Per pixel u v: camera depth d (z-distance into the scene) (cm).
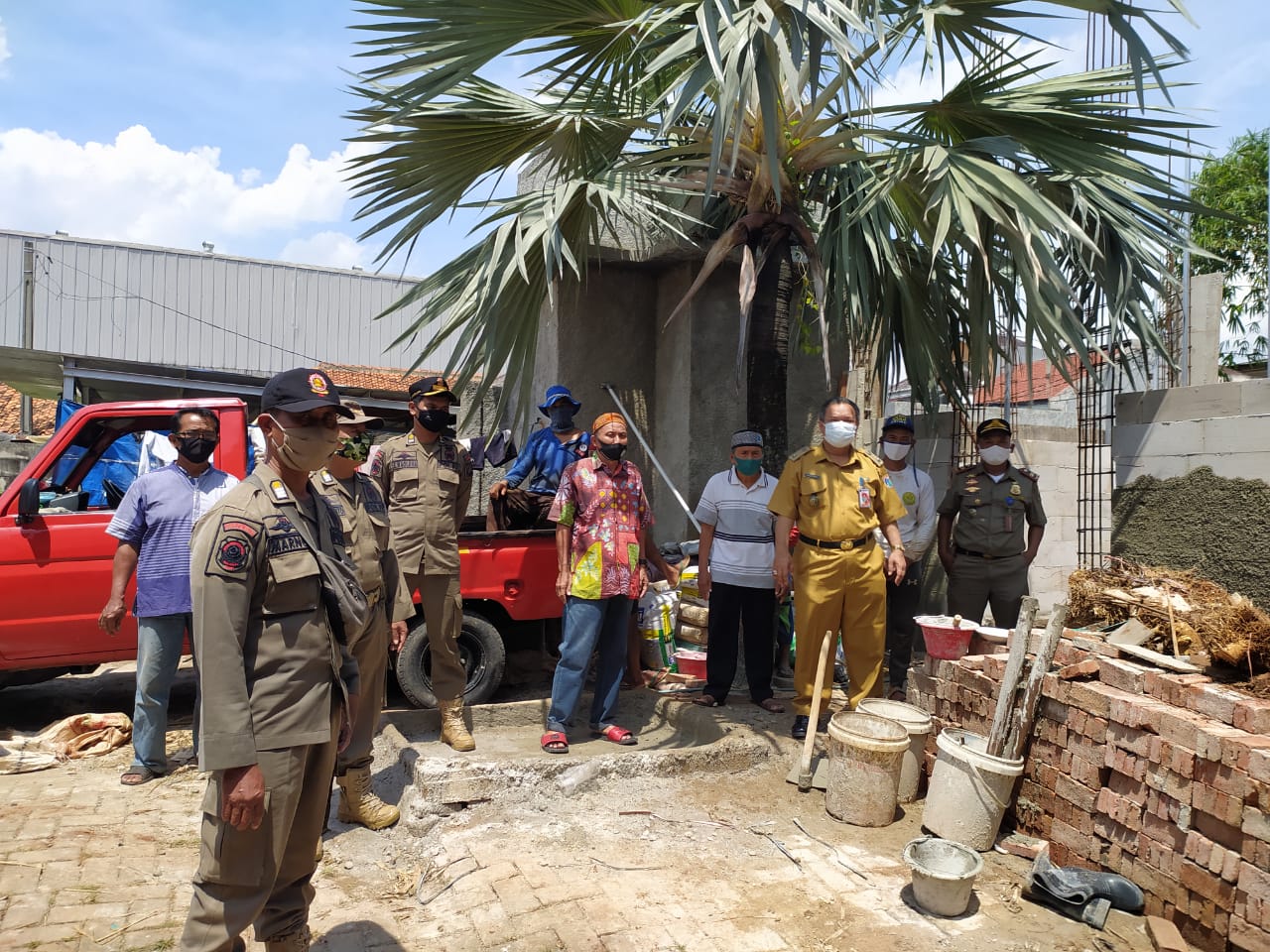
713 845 361
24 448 1248
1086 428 639
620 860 345
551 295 785
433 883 332
